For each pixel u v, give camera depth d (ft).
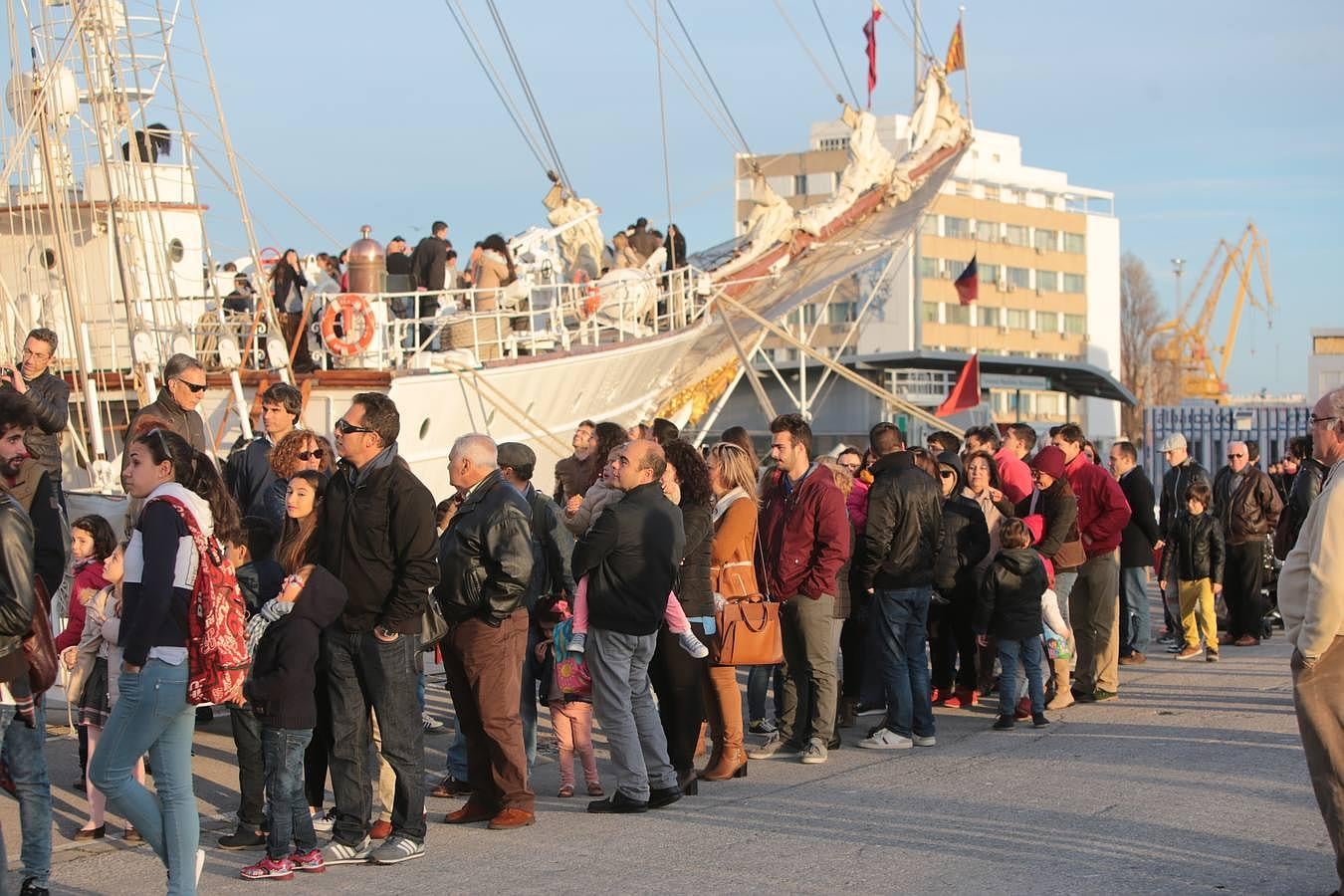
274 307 51.49
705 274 72.84
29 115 50.06
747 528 30.14
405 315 58.23
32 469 27.30
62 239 44.65
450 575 25.39
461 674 25.96
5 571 19.39
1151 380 358.02
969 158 310.24
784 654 32.14
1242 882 21.47
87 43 48.57
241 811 24.76
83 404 44.91
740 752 29.99
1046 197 318.04
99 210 52.42
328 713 25.04
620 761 26.71
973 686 38.96
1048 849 23.47
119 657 25.54
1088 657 38.81
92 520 27.45
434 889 21.94
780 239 80.79
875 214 85.15
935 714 37.68
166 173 55.47
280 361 45.93
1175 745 32.35
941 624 38.93
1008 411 254.68
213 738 34.04
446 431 50.57
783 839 24.45
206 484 21.06
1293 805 26.25
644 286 67.51
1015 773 29.63
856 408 135.13
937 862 22.79
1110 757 31.12
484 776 26.35
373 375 46.11
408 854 23.63
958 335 285.02
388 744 23.50
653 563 26.45
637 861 23.25
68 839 25.45
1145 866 22.38
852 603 35.68
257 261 47.67
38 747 21.26
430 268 57.21
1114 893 20.99
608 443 33.73
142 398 44.19
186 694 19.74
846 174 84.33
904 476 32.71
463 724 26.37
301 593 22.71
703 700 30.48
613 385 64.54
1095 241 326.03
